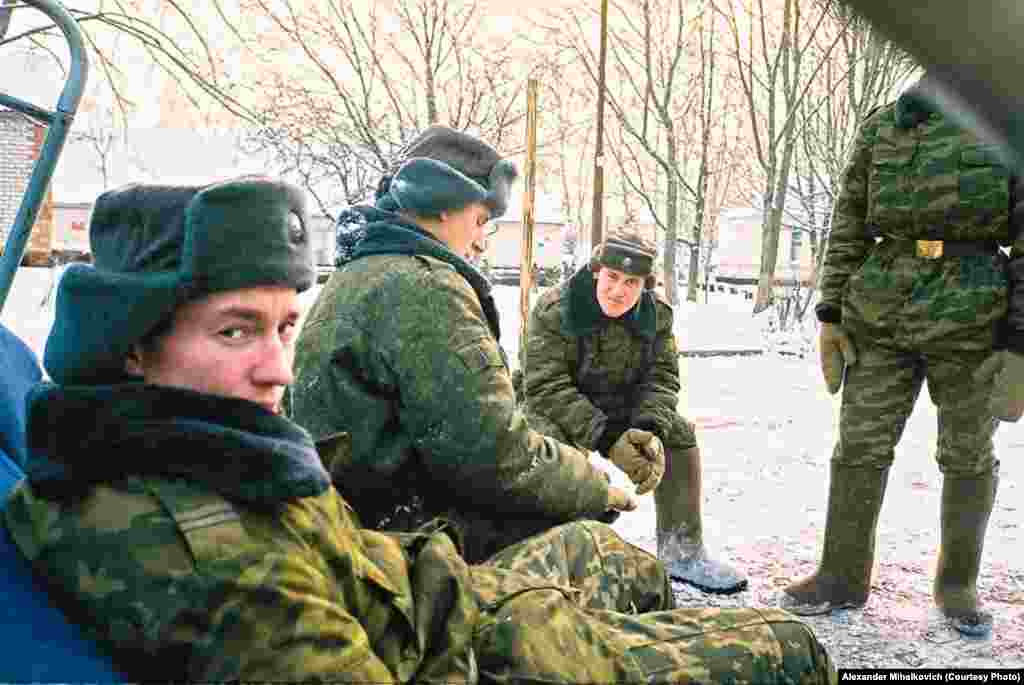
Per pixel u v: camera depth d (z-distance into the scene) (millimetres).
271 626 1101
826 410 7605
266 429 1209
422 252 2074
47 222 17422
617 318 3191
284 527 1188
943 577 3227
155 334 1206
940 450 3225
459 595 1428
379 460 1971
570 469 2057
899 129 3172
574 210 45188
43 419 1146
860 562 3283
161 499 1111
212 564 1090
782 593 3342
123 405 1139
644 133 27312
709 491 4891
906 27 286
